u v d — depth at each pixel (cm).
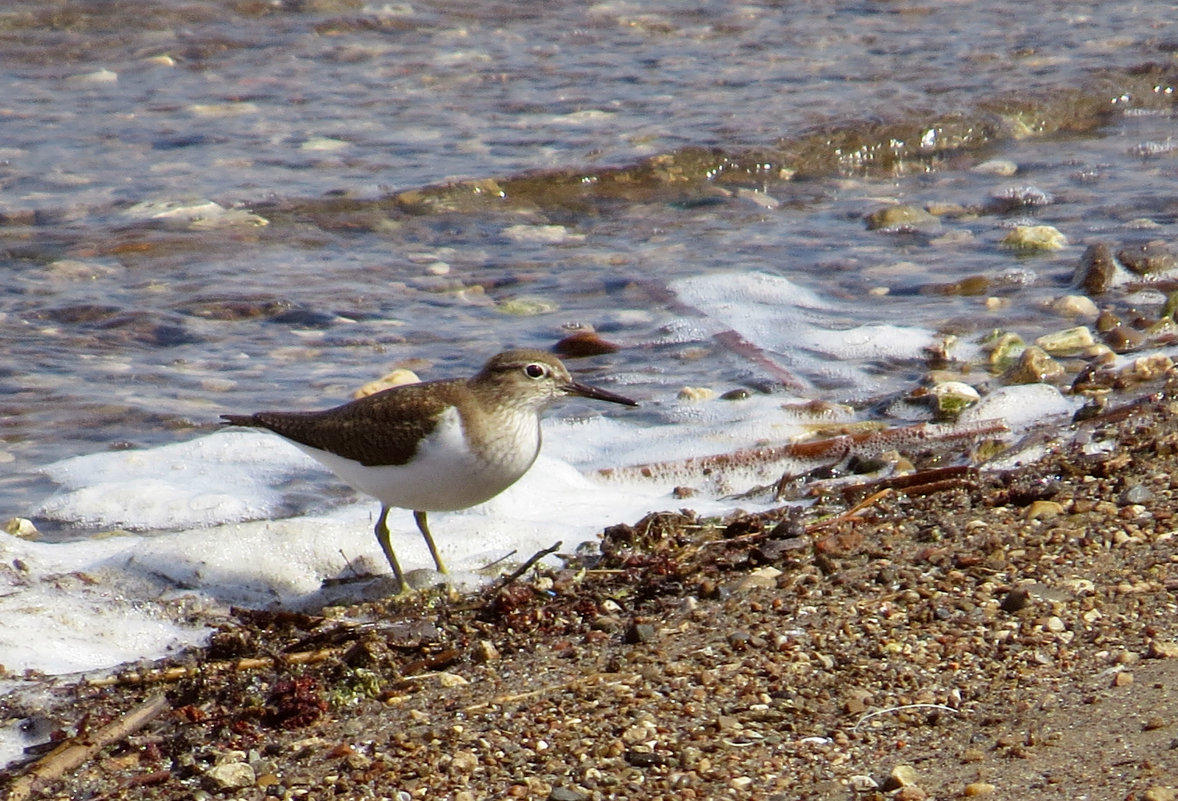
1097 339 1509
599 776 708
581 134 2162
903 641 827
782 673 804
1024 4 2892
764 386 1432
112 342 1520
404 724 798
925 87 2366
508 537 1105
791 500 1158
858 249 1827
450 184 1961
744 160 2084
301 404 1374
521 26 2705
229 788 740
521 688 829
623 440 1318
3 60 2384
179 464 1262
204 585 1020
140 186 1941
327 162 2045
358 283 1705
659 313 1631
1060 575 894
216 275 1706
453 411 987
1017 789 643
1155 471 1066
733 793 679
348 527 1105
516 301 1661
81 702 859
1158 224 1861
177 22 2567
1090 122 2314
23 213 1831
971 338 1535
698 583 952
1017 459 1172
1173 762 648
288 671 888
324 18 2641
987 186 2047
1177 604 838
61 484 1216
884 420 1340
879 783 674
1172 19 2738
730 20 2772
